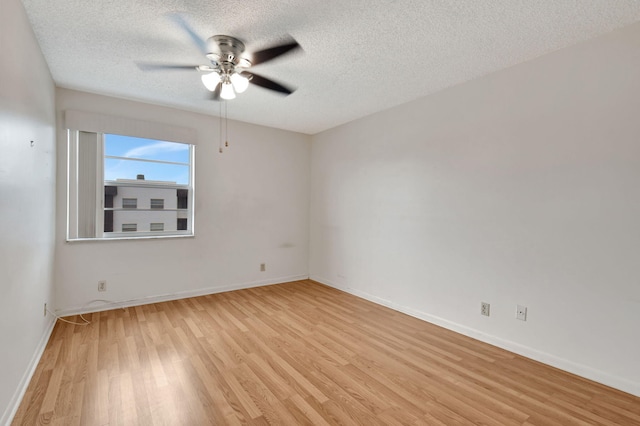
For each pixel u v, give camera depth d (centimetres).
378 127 379
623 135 200
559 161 228
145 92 321
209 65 256
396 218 356
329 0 177
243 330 290
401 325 309
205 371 218
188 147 395
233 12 189
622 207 201
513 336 254
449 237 301
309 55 240
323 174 470
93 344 256
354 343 267
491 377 216
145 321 307
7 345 160
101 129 325
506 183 258
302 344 264
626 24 198
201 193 397
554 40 217
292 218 481
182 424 165
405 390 200
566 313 225
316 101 344
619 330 203
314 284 466
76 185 320
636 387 196
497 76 265
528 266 245
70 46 230
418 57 243
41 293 240
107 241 336
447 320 302
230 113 390
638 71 195
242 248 433
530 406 185
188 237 387
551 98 232
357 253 409
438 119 311
